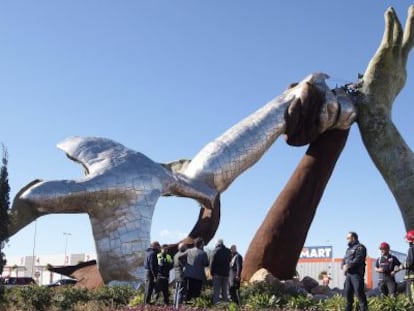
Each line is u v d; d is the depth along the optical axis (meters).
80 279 20.67
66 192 18.41
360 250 11.54
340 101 24.38
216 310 13.59
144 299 14.72
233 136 22.77
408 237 13.01
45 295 15.55
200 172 21.67
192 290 14.69
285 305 15.14
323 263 48.62
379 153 24.89
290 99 23.98
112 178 19.23
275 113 23.53
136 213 19.33
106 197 19.06
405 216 24.08
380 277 15.32
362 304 11.42
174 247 20.59
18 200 18.17
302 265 49.44
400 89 26.59
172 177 20.69
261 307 14.64
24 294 15.43
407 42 26.58
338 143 24.33
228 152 22.23
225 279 15.11
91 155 20.11
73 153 20.20
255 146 22.70
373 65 25.83
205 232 21.41
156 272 14.72
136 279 18.86
